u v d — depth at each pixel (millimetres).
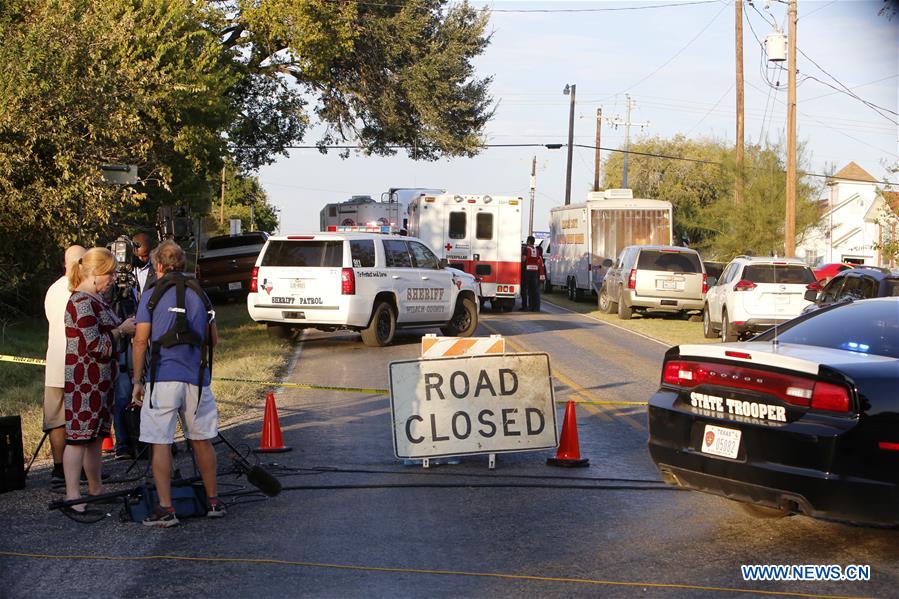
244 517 10922
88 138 28312
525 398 13648
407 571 9023
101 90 27562
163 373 10492
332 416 17484
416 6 50594
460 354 14047
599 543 9969
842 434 8898
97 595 8336
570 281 55812
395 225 60438
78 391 10969
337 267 27656
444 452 13414
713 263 60688
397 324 29578
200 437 10836
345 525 10586
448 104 51719
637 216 50625
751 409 9609
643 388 21359
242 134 54688
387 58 51219
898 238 38094
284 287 28016
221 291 47812
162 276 10742
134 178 28672
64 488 12086
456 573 8977
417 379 13523
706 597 8414
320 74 49188
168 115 35469
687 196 111688
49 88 26797
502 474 13109
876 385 8977
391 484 12492
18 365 22297
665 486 12430
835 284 25672
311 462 13773
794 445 9117
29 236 28625
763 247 59875
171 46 32625
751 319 31078
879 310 10945
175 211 27609
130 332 11672
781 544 9984
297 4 44469
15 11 29641
